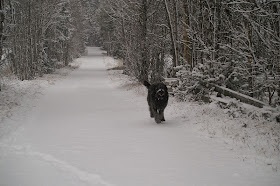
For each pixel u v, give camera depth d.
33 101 14.66
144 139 7.63
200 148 6.85
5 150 6.72
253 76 9.23
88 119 10.35
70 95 17.25
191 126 9.00
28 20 26.64
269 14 7.57
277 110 8.34
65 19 44.28
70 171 5.44
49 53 34.94
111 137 7.84
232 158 6.15
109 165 5.72
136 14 20.12
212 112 10.22
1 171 5.46
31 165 5.77
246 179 5.06
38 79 26.77
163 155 6.34
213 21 12.27
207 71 11.80
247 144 6.91
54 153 6.48
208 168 5.59
